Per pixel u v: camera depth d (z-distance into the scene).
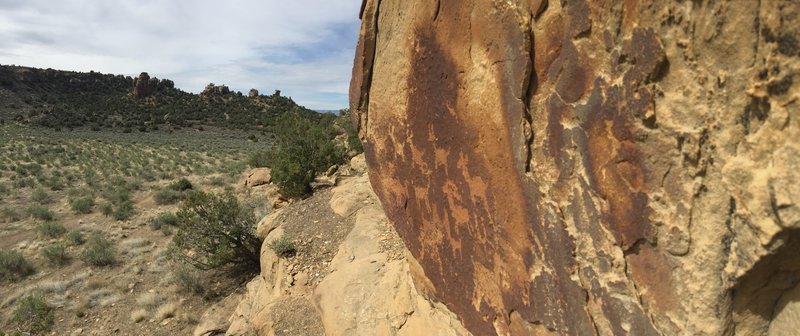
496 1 2.57
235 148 47.81
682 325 1.94
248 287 9.24
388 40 3.71
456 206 3.22
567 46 2.23
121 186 23.31
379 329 4.40
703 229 1.80
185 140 55.91
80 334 9.61
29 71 80.62
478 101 2.83
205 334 8.39
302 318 6.02
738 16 1.57
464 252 3.24
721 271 1.78
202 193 11.85
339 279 5.72
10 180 25.08
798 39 1.41
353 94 4.34
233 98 93.56
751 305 1.82
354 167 13.80
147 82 87.44
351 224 7.81
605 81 2.07
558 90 2.32
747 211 1.62
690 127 1.77
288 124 14.15
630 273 2.14
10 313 10.55
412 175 3.68
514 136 2.59
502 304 2.96
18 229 16.83
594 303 2.33
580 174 2.28
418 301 4.16
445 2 2.98
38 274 12.70
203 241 11.30
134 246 14.44
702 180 1.78
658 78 1.86
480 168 2.92
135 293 11.22
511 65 2.53
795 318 1.74
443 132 3.20
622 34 1.96
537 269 2.63
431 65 3.21
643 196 1.99
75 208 19.06
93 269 12.81
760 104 1.55
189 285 11.08
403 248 6.01
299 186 11.06
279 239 7.99
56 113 67.88
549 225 2.49
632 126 1.97
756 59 1.54
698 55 1.72
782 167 1.48
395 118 3.76
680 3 1.73
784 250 1.57
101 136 54.16
